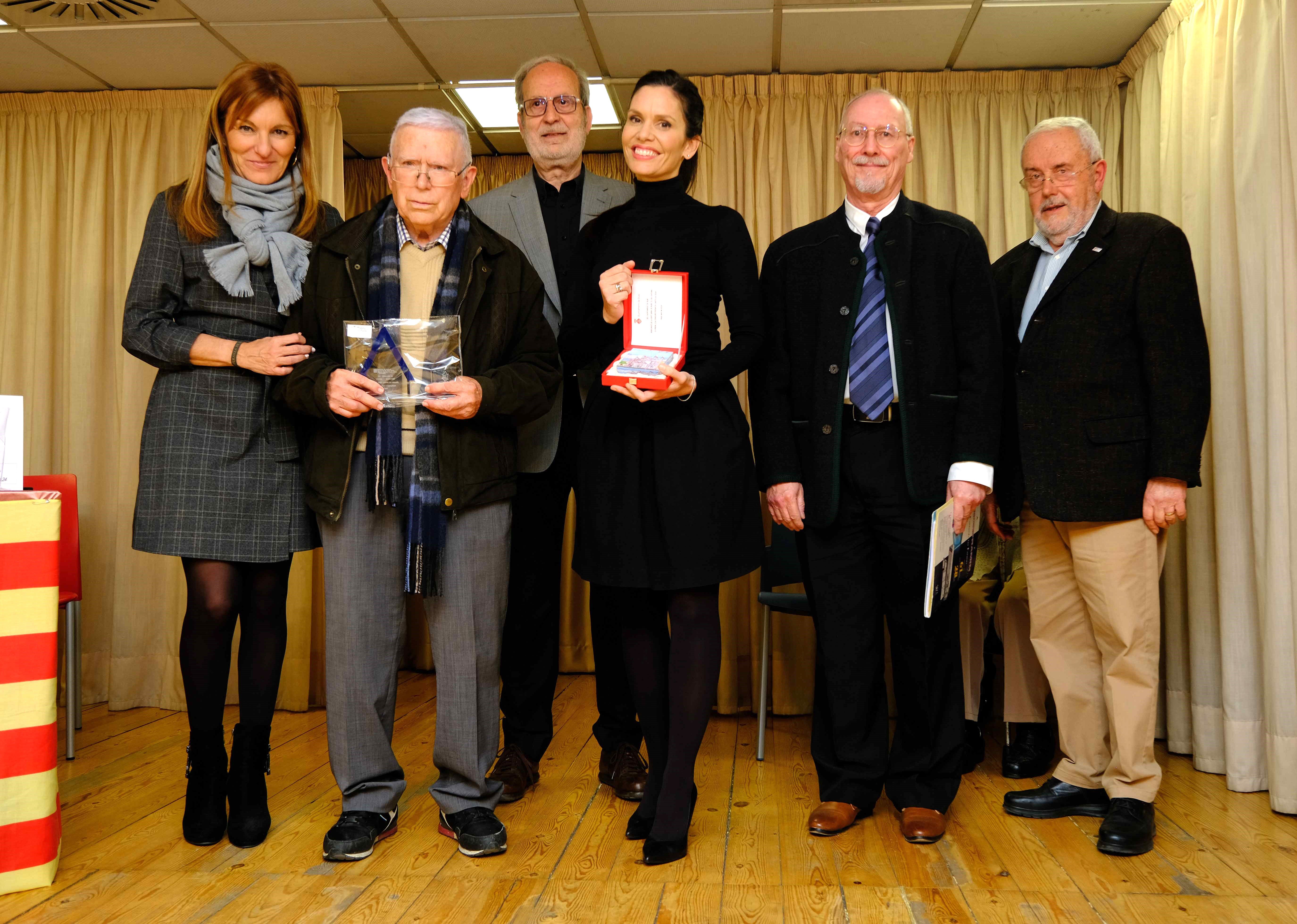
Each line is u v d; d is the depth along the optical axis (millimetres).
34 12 3273
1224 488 2674
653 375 1883
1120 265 2287
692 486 2010
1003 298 2516
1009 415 2430
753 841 2174
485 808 2123
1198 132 2951
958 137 3770
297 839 2172
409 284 2105
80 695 3324
